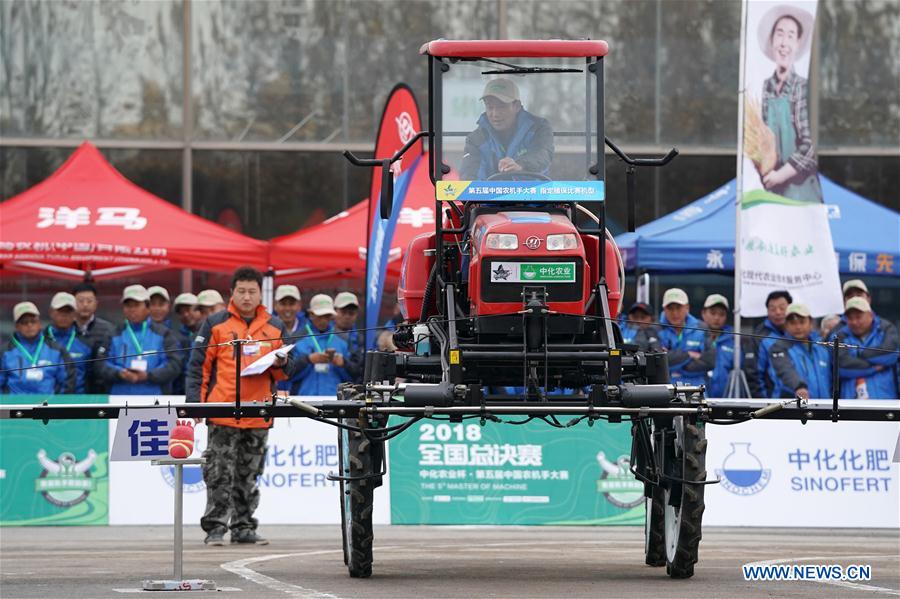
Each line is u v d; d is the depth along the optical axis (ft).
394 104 99.50
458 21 154.30
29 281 140.97
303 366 112.37
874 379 113.50
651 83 154.51
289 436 101.86
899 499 102.89
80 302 111.75
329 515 101.55
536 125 65.51
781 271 108.17
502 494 101.50
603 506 101.50
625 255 121.80
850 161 155.63
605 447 102.06
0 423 101.04
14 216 118.32
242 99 152.35
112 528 99.14
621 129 154.20
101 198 121.08
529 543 86.53
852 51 155.84
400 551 80.64
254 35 152.56
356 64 153.28
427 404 58.23
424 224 119.03
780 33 108.37
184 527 99.09
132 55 151.43
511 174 65.10
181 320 118.52
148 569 69.56
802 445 102.89
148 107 151.23
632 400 58.59
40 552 80.74
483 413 57.82
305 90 152.87
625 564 72.74
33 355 110.01
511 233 61.11
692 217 125.18
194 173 151.43
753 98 108.37
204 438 100.94
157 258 117.29
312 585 61.16
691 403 59.36
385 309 134.00
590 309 63.41
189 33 151.53
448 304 61.77
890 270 125.29
